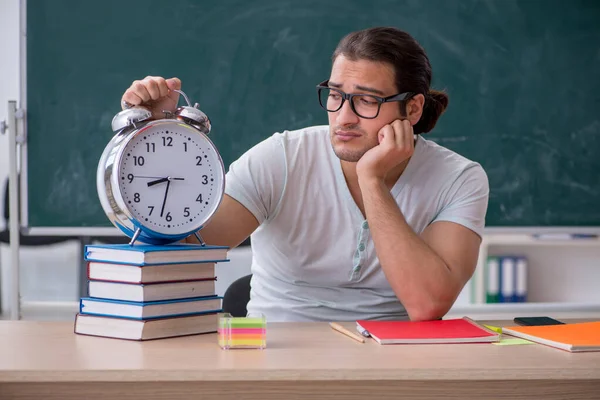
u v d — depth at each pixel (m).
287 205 1.71
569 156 2.99
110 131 2.77
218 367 1.05
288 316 1.74
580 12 2.97
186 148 1.37
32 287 4.66
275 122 2.89
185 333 1.29
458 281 1.53
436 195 1.70
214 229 1.63
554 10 2.96
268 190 1.70
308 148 1.73
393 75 1.57
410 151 1.53
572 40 2.97
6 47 4.44
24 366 1.04
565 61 2.98
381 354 1.16
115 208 1.32
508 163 2.97
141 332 1.24
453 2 2.92
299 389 1.10
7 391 1.06
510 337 1.32
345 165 1.68
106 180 1.32
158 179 1.34
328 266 1.72
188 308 1.31
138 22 2.79
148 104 1.50
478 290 4.08
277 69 2.88
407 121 1.55
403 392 1.11
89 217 2.77
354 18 2.89
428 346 1.23
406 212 1.71
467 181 1.70
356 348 1.20
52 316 4.04
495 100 2.96
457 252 1.58
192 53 2.83
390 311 1.74
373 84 1.55
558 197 3.00
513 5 2.95
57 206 2.76
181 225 1.36
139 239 1.37
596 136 3.00
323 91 2.89
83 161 2.76
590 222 3.01
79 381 1.05
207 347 1.20
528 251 4.26
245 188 1.68
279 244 1.74
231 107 2.87
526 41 2.96
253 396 1.09
